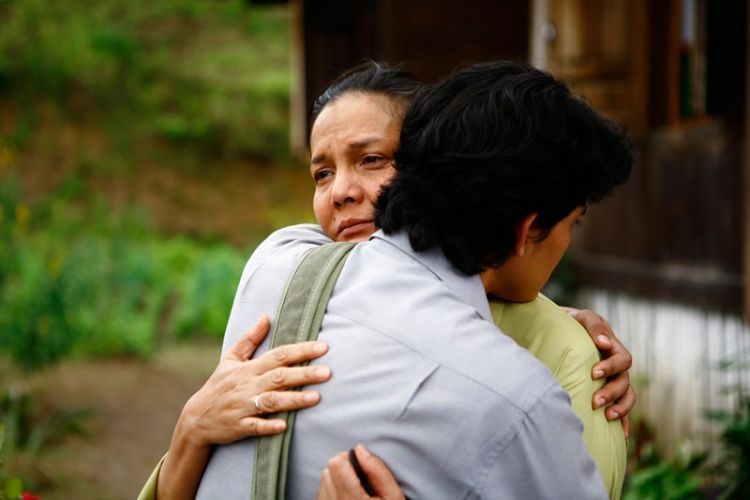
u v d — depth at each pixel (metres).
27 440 5.85
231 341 1.44
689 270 5.62
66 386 7.55
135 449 6.10
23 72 19.78
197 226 18.36
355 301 1.32
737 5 5.02
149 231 17.34
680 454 4.14
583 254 7.34
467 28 8.47
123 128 19.56
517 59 1.44
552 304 1.55
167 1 23.77
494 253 1.34
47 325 6.62
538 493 1.20
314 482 1.25
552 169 1.31
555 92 1.35
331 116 1.59
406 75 1.65
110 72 20.69
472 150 1.30
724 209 5.14
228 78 21.66
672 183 5.86
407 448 1.21
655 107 5.99
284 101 21.38
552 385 1.22
